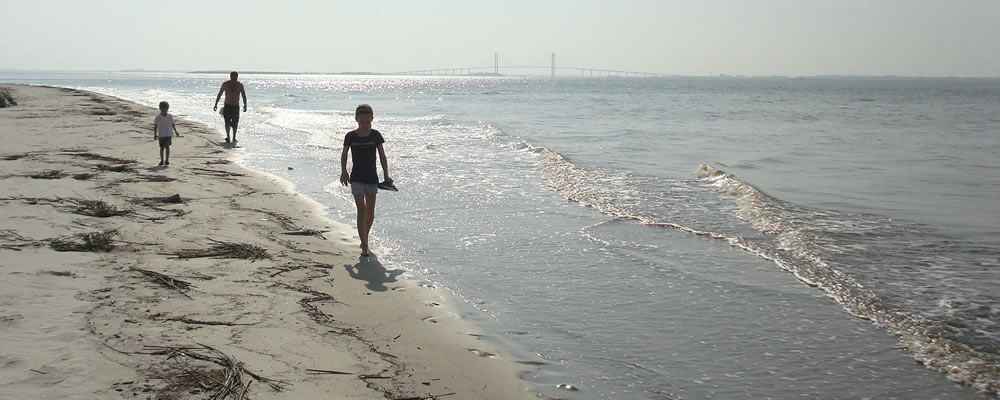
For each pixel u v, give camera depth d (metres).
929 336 5.43
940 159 17.23
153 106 35.84
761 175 14.34
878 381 4.71
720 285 6.82
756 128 27.25
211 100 45.91
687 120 31.92
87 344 4.33
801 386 4.65
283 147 17.69
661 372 4.86
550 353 5.16
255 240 7.64
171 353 4.32
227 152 16.31
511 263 7.57
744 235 8.84
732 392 4.56
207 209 9.16
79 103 29.62
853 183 13.33
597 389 4.57
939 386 4.63
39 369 3.91
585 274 7.20
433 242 8.43
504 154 16.97
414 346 5.13
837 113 40.81
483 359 4.98
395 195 11.51
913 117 36.81
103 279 5.72
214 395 3.79
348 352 4.80
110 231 7.34
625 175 13.62
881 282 6.84
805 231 8.97
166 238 7.34
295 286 6.19
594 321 5.86
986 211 10.48
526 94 81.06
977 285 6.71
